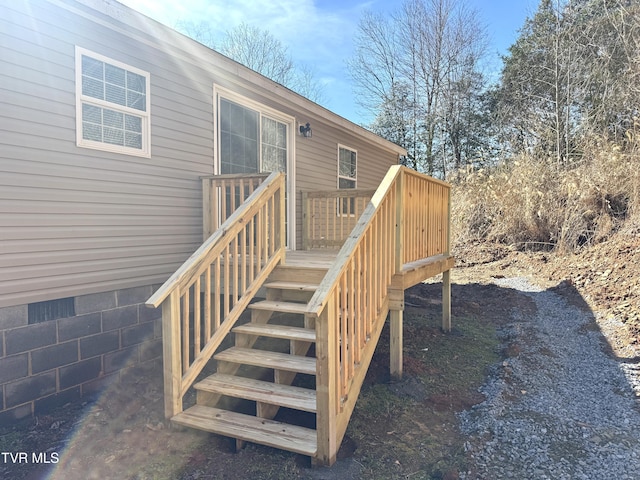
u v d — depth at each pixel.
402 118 21.16
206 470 2.56
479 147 17.77
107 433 3.02
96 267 3.71
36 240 3.28
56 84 3.38
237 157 5.41
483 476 2.52
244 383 3.12
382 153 9.54
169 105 4.36
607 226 8.09
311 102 6.43
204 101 4.79
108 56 3.76
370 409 3.39
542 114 14.11
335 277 2.53
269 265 3.99
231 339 4.84
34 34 3.23
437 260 4.98
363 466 2.60
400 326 3.92
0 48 3.03
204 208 4.57
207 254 3.16
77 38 3.52
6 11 3.06
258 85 5.41
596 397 3.65
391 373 3.98
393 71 21.77
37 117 3.25
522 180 9.90
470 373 4.17
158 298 2.84
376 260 3.36
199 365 3.13
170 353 2.95
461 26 20.00
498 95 18.11
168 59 4.34
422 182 4.55
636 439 2.95
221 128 5.16
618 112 10.97
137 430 3.03
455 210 11.38
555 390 3.79
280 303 3.81
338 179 7.73
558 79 14.04
